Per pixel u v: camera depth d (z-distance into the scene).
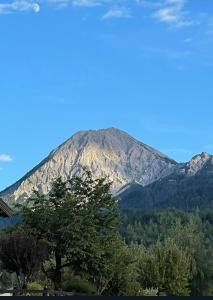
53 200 48.09
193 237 106.81
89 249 45.84
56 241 45.69
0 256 40.69
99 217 48.56
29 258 40.59
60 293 37.62
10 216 41.38
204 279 89.62
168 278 69.19
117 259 48.84
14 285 44.84
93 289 48.47
